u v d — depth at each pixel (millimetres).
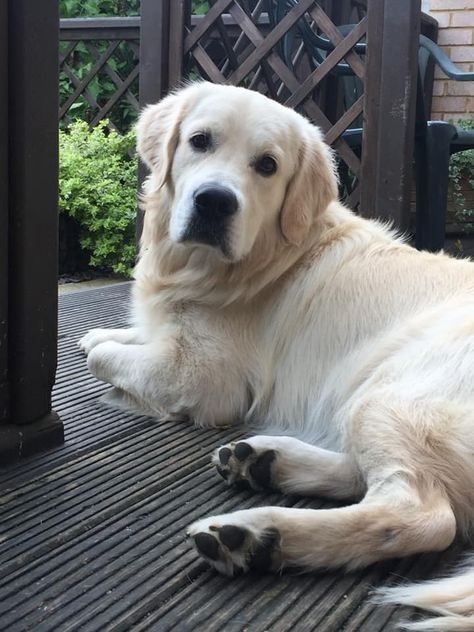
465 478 557
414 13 1256
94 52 2215
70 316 1276
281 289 832
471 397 586
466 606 449
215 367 801
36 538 530
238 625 445
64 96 2373
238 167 779
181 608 459
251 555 495
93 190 1897
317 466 627
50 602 454
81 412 811
